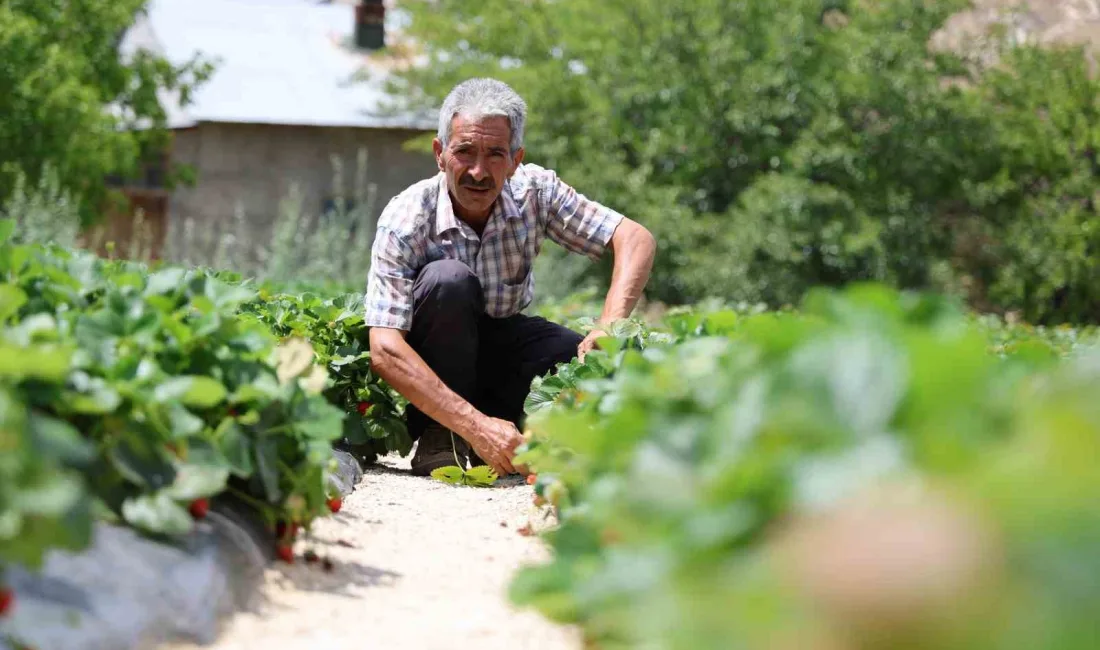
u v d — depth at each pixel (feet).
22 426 5.66
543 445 10.29
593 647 6.11
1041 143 71.92
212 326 8.82
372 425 16.83
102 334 8.51
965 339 4.35
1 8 63.67
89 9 69.72
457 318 15.78
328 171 80.02
